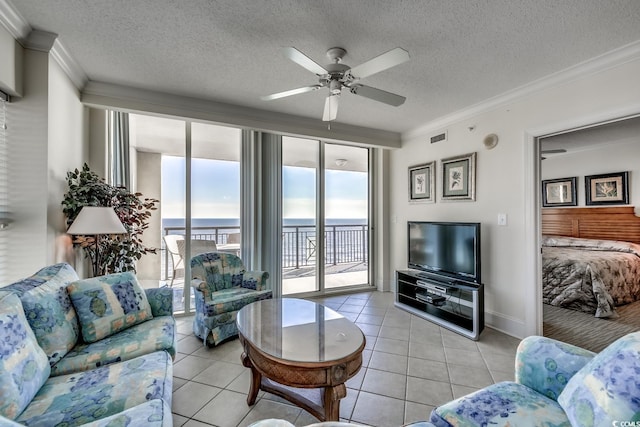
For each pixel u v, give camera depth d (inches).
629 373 36.5
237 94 119.0
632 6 68.2
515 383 54.9
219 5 69.2
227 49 87.7
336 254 189.5
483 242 129.5
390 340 113.1
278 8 70.1
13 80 76.2
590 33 78.8
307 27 77.2
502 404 47.7
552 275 153.5
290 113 140.8
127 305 76.7
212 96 120.7
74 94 102.1
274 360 59.5
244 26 77.0
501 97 119.9
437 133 153.3
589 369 43.0
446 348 106.3
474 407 47.0
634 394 34.8
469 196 134.9
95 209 90.3
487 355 101.0
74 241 99.0
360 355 63.1
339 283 190.1
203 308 107.6
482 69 98.9
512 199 118.0
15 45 77.0
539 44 84.1
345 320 80.6
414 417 70.1
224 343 110.0
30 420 43.3
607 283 141.6
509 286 118.9
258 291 122.8
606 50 86.9
